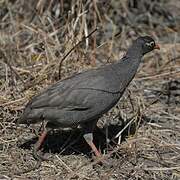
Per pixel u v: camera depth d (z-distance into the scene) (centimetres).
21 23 1531
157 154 1080
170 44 1578
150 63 1486
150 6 1745
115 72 1024
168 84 1389
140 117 1162
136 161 1047
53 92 1004
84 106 994
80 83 1005
